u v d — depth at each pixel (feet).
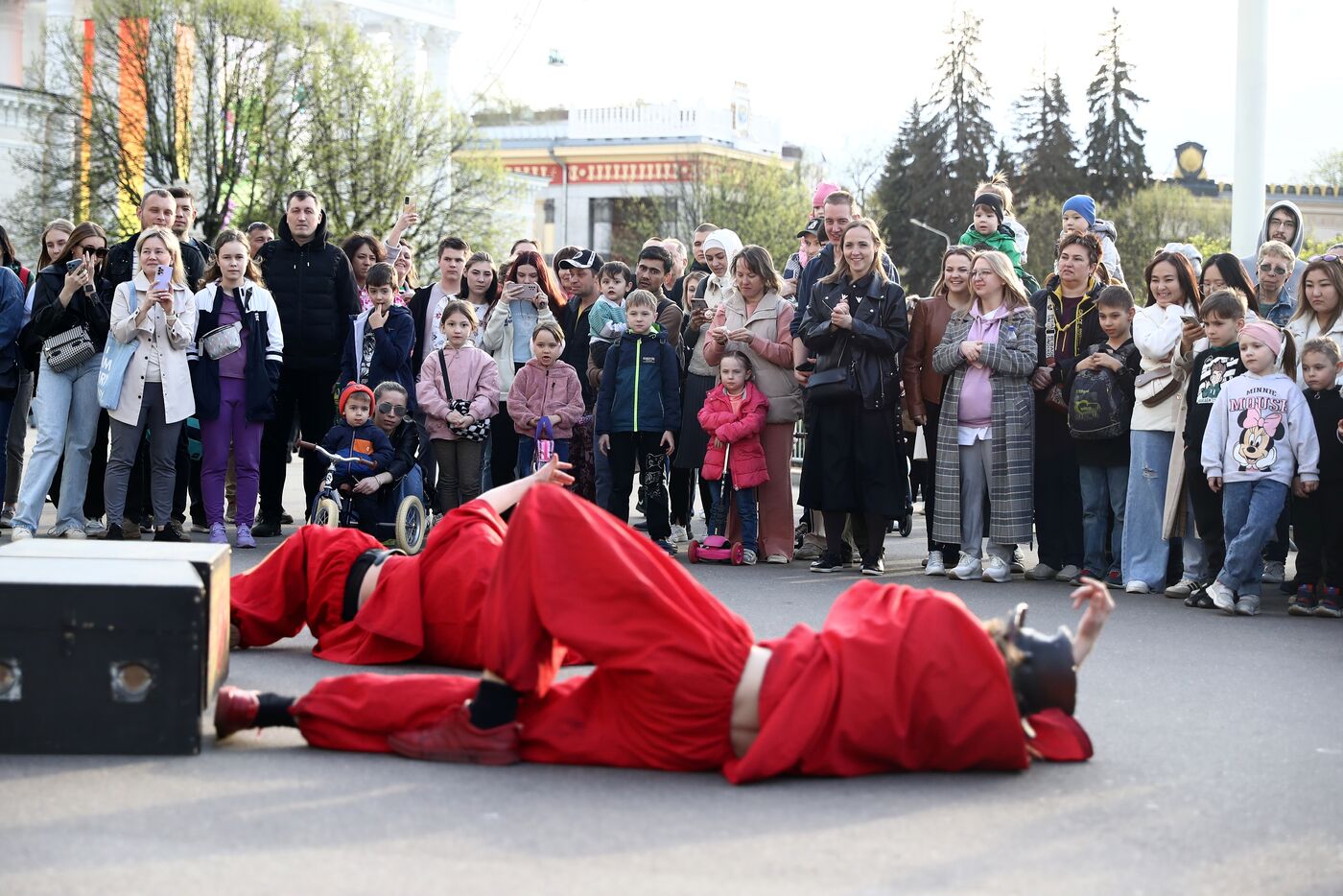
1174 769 17.04
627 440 36.76
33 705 16.34
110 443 35.22
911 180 186.50
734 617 16.58
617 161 215.31
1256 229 56.08
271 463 38.93
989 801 15.47
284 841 13.67
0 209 129.59
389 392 35.45
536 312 39.83
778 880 12.89
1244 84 55.62
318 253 38.55
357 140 127.34
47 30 127.03
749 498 35.78
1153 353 31.42
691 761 16.20
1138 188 190.90
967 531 33.30
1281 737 18.85
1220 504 30.71
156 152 120.67
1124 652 24.81
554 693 16.98
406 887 12.51
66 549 18.51
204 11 120.16
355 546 22.49
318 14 129.90
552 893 12.44
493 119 232.73
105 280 36.91
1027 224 174.29
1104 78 193.36
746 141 221.25
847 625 16.58
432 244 133.80
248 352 36.01
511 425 38.73
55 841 13.52
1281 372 30.01
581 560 15.97
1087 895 12.77
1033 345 32.48
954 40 183.73
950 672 16.07
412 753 16.61
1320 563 29.76
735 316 36.19
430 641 21.44
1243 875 13.41
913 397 34.71
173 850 13.37
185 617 16.43
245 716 16.96
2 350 36.86
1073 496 33.60
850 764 16.16
